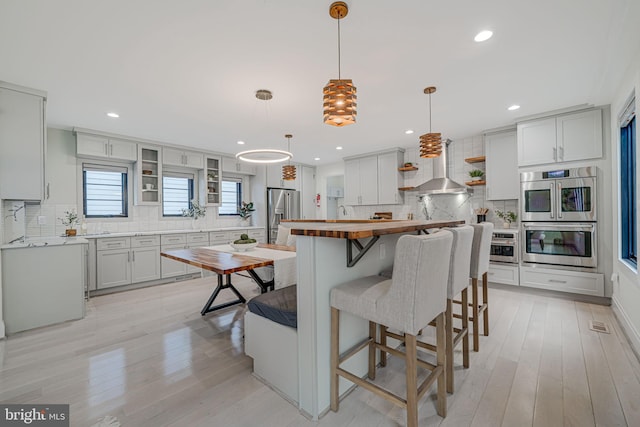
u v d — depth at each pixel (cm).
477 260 222
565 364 203
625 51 213
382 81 266
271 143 497
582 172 329
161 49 211
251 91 283
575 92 292
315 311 154
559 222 346
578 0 166
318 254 156
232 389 181
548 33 196
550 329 262
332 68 241
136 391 179
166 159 491
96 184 443
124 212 471
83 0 162
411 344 133
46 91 279
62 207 404
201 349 233
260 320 189
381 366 207
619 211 283
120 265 407
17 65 231
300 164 692
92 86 269
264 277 311
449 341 173
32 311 274
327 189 721
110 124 384
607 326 266
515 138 399
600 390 174
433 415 157
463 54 222
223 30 190
